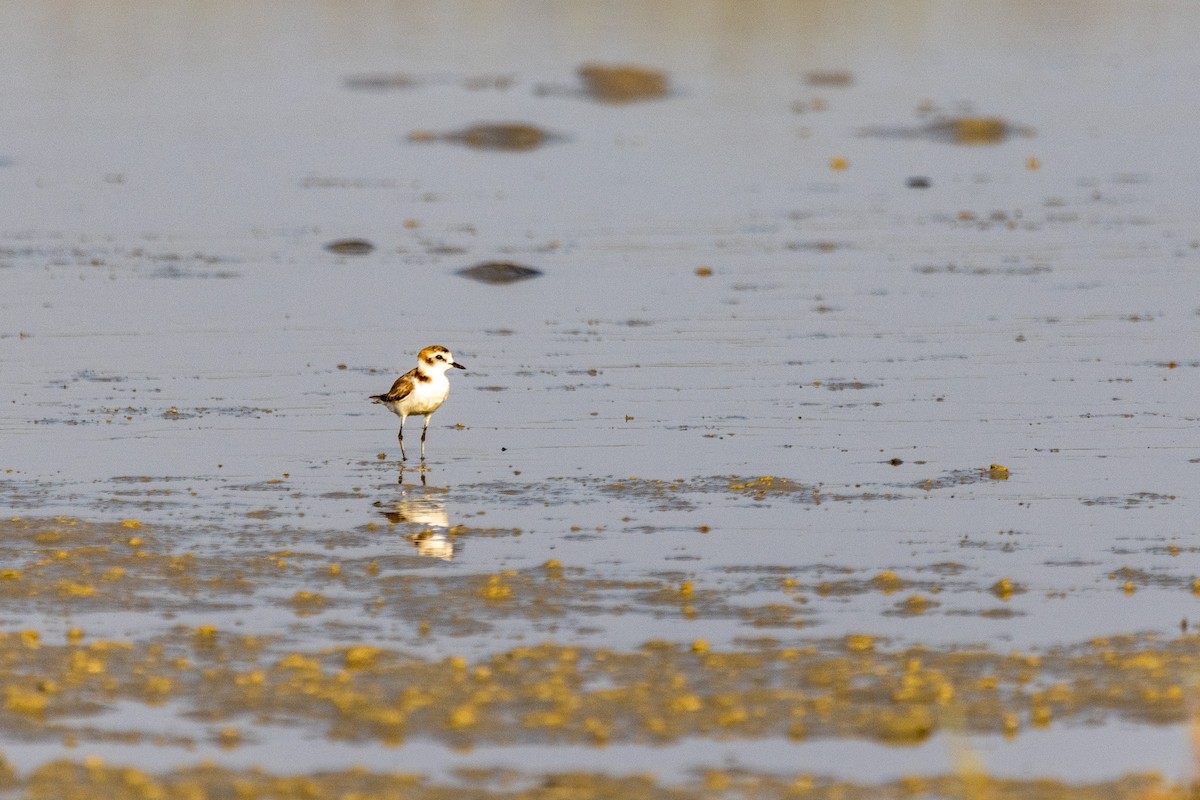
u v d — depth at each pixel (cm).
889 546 1508
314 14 8519
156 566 1445
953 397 2105
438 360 1812
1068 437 1900
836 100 5753
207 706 1146
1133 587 1389
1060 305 2723
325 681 1184
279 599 1368
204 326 2564
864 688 1173
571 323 2603
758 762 1065
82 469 1777
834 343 2445
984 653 1234
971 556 1478
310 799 1008
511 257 3181
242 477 1750
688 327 2570
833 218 3656
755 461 1805
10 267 3033
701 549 1500
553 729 1109
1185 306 2700
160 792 1008
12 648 1238
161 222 3556
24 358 2330
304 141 4828
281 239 3375
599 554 1485
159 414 2030
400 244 3331
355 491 1697
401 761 1065
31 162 4353
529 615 1330
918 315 2648
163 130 4972
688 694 1161
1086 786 1027
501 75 6309
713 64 6738
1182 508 1617
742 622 1312
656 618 1323
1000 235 3422
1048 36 7662
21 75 6128
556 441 1905
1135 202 3825
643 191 4031
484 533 1551
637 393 2144
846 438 1905
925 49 7244
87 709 1141
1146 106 5494
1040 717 1123
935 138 4897
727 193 3994
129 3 8675
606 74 5909
